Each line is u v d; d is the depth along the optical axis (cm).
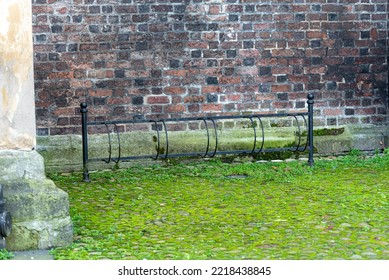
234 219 878
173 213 912
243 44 1265
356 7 1305
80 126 1215
